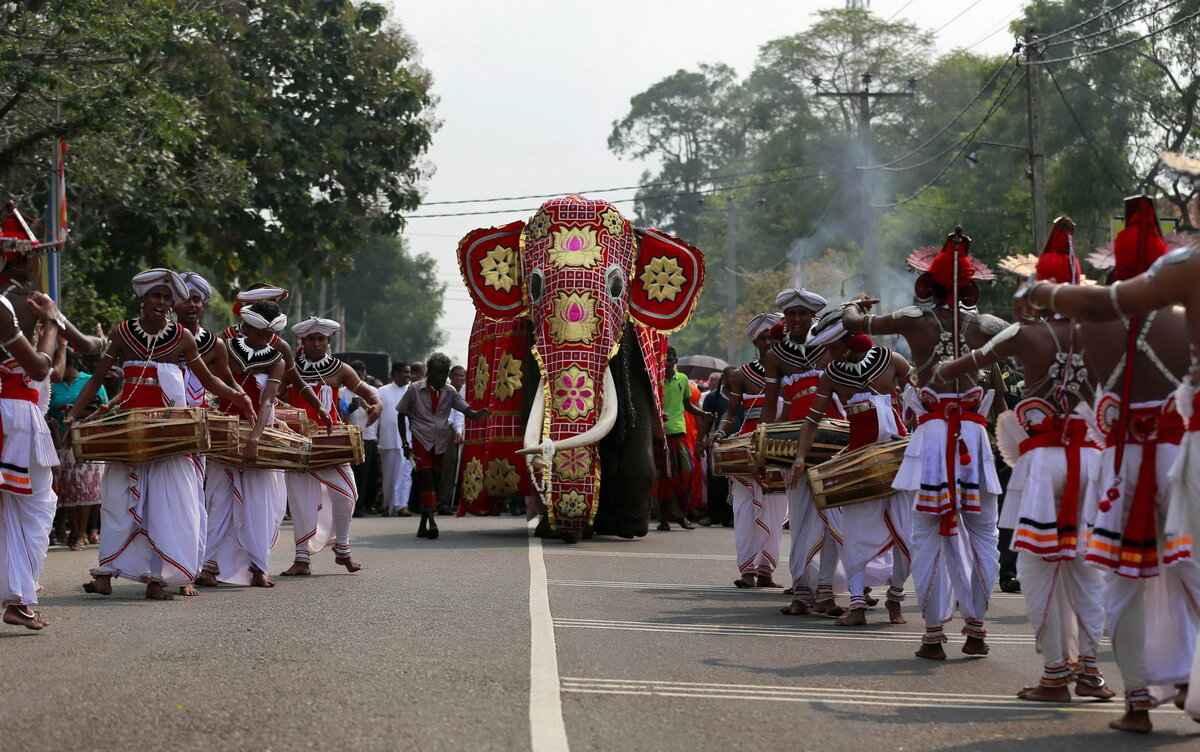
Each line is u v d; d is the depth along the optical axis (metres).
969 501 7.49
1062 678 6.26
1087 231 42.81
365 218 34.31
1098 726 5.74
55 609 8.49
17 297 7.46
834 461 8.62
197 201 28.19
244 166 27.89
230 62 30.97
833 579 9.37
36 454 7.38
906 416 9.69
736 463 10.20
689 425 18.12
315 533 11.00
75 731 5.05
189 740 4.95
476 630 7.62
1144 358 5.69
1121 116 41.41
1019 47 26.59
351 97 33.72
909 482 7.56
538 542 14.46
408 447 15.35
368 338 101.69
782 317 10.44
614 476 15.06
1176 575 5.69
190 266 54.75
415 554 12.81
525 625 7.85
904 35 66.75
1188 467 5.39
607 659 6.91
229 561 10.05
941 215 49.09
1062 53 41.28
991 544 7.60
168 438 9.00
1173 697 5.79
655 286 15.14
